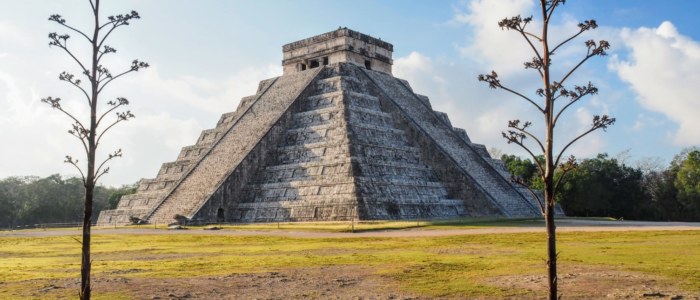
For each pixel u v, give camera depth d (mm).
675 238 39250
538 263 27250
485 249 34500
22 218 119000
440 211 72312
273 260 29938
